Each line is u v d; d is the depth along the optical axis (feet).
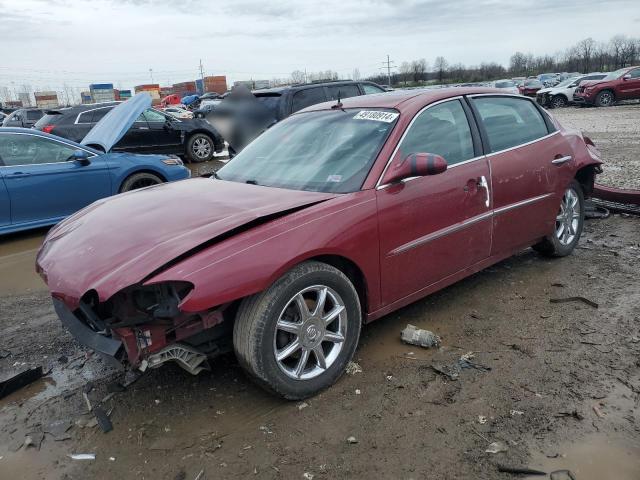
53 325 13.83
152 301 8.93
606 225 19.53
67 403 10.22
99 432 9.25
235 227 8.98
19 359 12.09
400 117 11.57
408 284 11.30
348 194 10.33
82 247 9.82
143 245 9.07
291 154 12.46
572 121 59.26
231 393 10.11
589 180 16.60
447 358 10.87
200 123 45.29
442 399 9.48
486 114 13.52
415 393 9.71
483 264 13.17
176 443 8.80
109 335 8.94
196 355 9.36
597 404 9.04
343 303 9.98
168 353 8.93
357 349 11.49
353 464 8.04
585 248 17.16
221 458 8.36
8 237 23.26
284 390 9.33
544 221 14.75
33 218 22.33
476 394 9.54
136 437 9.03
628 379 9.71
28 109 65.05
